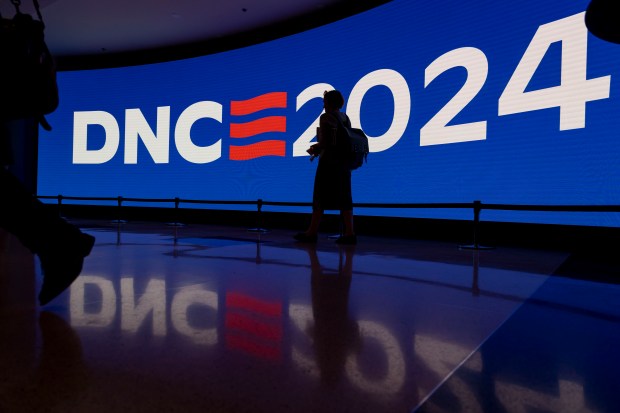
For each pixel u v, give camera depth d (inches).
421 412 33.8
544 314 66.0
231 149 313.4
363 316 63.7
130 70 356.8
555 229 178.9
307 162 277.6
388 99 242.4
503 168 196.4
